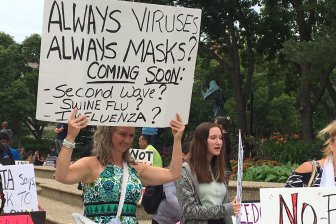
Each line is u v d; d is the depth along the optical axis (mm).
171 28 4414
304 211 4531
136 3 4289
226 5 29891
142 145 11602
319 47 20094
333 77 40219
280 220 4523
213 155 5211
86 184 4199
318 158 16562
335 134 4855
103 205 4152
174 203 5777
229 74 31531
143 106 4355
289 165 13492
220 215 4945
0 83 52062
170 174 4488
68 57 4133
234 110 47500
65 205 11438
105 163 4207
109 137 4242
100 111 4227
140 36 4332
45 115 4086
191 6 29844
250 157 17984
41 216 5055
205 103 42281
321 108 45125
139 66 4340
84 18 4164
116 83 4273
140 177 4453
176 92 4457
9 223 4969
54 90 4098
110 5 4219
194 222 5082
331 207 4531
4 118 51562
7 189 7141
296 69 34469
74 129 4039
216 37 31703
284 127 53312
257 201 5711
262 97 51688
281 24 31578
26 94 51844
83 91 4168
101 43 4219
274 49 32781
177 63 4445
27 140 54188
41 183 13883
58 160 4020
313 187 4562
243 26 31641
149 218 9750
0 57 52062
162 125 4422
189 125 42375
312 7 22766
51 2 4086
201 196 5141
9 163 10250
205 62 36062
